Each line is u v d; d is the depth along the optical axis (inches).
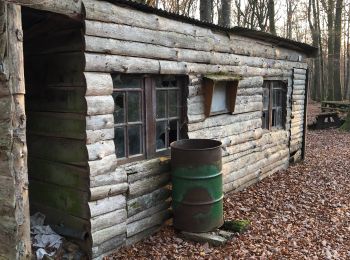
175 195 204.7
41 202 197.6
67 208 183.5
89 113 166.9
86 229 174.4
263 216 239.8
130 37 183.6
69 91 174.2
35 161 197.9
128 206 190.7
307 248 196.9
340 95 852.0
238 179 293.0
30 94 196.2
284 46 352.8
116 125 190.2
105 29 170.4
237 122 286.7
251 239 203.3
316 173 357.1
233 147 283.0
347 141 537.3
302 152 414.9
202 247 191.2
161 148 221.5
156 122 215.0
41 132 191.9
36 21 181.8
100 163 173.0
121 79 191.5
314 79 1202.0
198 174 197.5
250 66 296.4
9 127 136.9
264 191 296.0
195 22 226.4
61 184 185.0
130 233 192.1
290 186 312.0
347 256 189.8
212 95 241.0
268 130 348.5
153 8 189.8
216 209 204.4
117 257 179.0
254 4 756.0
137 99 202.2
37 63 190.2
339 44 831.7
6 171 139.9
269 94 346.3
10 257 143.2
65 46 173.6
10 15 133.0
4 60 134.0
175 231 210.5
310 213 250.2
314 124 661.9
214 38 249.4
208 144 219.6
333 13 906.1
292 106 381.7
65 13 154.4
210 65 247.0
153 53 197.9
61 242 178.5
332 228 225.6
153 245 193.5
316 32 1018.1
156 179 207.2
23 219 141.6
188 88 227.6
